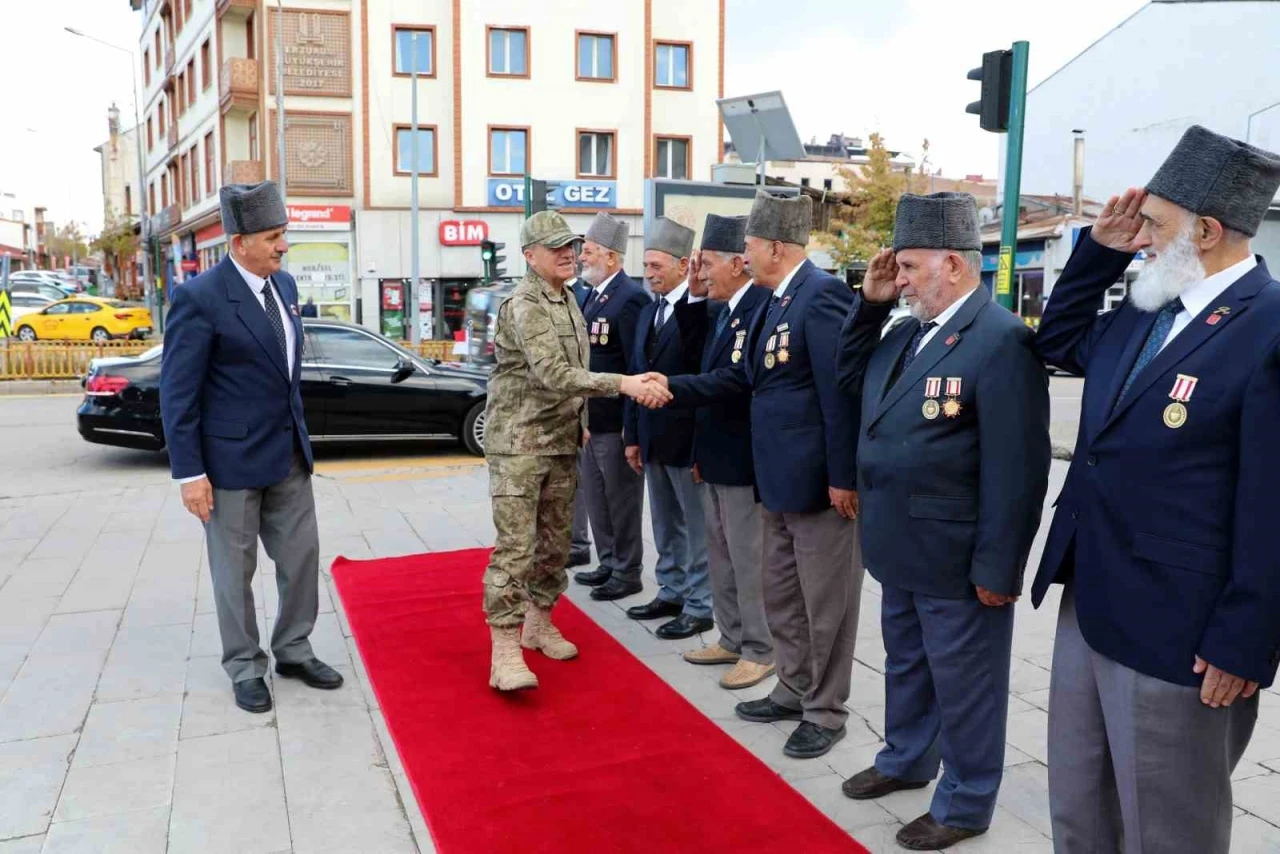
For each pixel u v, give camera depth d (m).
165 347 4.01
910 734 3.39
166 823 3.24
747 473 4.26
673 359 4.91
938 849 3.09
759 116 11.63
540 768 3.56
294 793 3.44
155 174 42.59
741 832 3.13
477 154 26.31
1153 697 2.31
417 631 5.01
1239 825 3.18
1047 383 2.94
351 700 4.25
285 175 23.02
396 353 10.44
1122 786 2.42
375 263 26.20
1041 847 3.09
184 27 33.69
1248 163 2.22
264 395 4.12
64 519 7.56
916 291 3.03
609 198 27.06
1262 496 2.09
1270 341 2.12
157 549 6.68
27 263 84.81
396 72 25.91
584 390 4.04
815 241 30.77
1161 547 2.27
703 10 27.28
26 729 3.93
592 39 26.72
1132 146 27.66
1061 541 2.54
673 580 5.33
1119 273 2.65
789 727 3.98
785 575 3.90
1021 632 5.02
